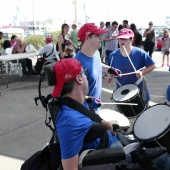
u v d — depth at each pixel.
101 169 1.62
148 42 11.70
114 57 3.55
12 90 7.12
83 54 2.55
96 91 2.60
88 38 2.52
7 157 3.49
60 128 1.53
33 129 4.39
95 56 2.62
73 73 1.62
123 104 2.90
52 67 1.65
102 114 2.59
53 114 1.64
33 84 7.77
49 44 8.41
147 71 3.41
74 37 9.87
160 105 2.20
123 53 3.49
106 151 1.58
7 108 5.54
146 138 1.84
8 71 10.05
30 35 15.80
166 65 11.58
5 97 6.43
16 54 8.88
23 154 3.56
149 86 7.36
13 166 3.28
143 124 2.06
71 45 7.53
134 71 3.46
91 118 1.64
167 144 1.82
